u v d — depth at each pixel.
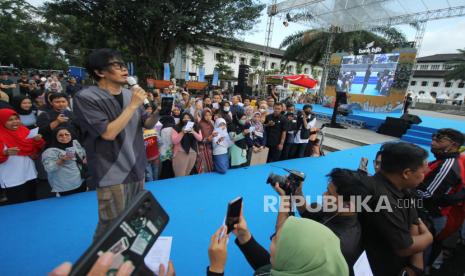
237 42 20.42
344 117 12.20
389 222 1.41
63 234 2.54
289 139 5.84
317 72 41.75
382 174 1.62
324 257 0.85
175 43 20.38
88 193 3.30
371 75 14.07
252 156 5.18
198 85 18.53
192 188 3.84
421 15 11.38
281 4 14.84
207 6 16.95
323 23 15.23
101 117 1.48
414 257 1.65
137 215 0.74
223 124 4.53
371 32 19.02
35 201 3.05
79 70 22.02
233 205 1.23
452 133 2.27
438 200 2.25
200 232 2.77
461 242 2.60
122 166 1.65
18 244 2.36
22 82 10.20
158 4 15.77
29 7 33.56
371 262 1.49
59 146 2.99
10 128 2.79
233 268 2.28
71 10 17.33
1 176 2.83
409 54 12.41
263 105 5.93
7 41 30.69
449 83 40.38
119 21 18.19
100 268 0.57
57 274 0.56
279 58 38.19
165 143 4.14
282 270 0.90
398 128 9.57
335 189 1.44
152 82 14.32
